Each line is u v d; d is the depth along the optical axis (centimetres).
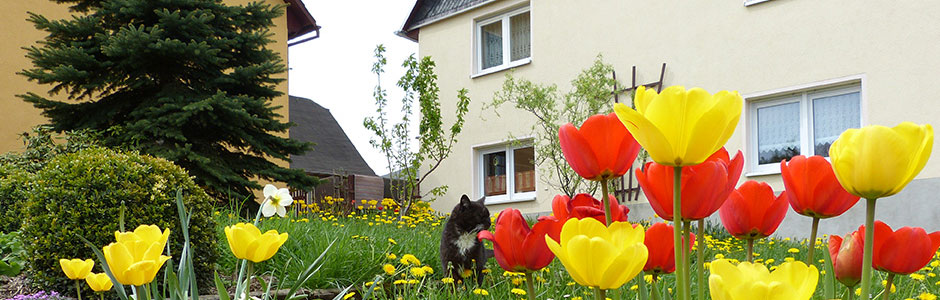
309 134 2458
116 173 442
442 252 482
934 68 838
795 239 823
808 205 112
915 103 851
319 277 446
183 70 977
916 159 75
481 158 1301
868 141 75
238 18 1034
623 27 1127
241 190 1009
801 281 65
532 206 1202
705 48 1036
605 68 1116
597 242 77
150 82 942
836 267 114
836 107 930
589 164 106
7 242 483
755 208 117
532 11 1245
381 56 1119
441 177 1339
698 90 77
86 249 420
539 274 353
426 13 1409
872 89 885
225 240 527
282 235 144
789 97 970
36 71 907
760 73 983
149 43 897
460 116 1131
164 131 902
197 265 447
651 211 1039
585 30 1173
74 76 898
